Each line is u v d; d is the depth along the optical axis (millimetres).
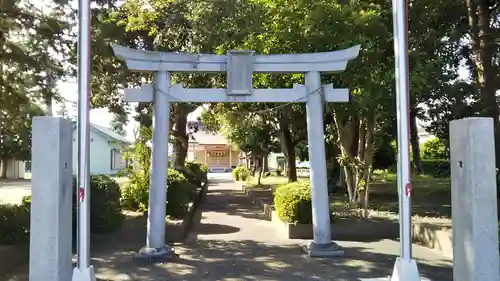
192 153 57094
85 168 5508
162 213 8516
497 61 14570
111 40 10930
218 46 12094
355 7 9672
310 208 10617
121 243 9789
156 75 8648
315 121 8867
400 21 5992
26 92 10414
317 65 8820
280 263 8133
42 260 5156
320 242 8719
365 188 11492
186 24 13375
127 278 7145
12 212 9156
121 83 13055
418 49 10711
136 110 17609
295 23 9945
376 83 9719
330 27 9602
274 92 8805
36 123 5254
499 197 12812
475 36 13797
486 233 5301
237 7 11289
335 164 19984
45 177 5223
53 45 10141
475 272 5258
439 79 11750
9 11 9438
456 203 5621
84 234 5473
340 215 11602
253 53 8742
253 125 21594
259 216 14539
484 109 13633
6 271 7340
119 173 15359
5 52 9539
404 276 5723
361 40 9570
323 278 7148
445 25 13352
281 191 11477
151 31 13797
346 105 10680
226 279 7105
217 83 13594
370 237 10539
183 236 10719
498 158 13344
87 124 5547
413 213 12633
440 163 30812
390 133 14250
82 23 5602
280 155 50156
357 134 12867
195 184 22109
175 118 22062
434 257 8562
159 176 8539
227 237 10758
